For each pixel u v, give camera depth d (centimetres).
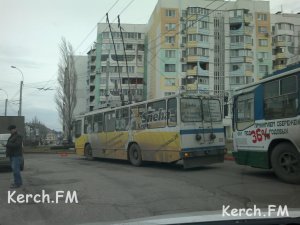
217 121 1784
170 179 1419
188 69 7394
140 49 8706
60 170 1848
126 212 922
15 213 941
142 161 1961
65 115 5647
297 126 1165
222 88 7444
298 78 1160
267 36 7731
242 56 7469
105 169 1855
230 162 2011
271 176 1410
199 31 7306
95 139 2453
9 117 2795
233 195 1070
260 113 1321
